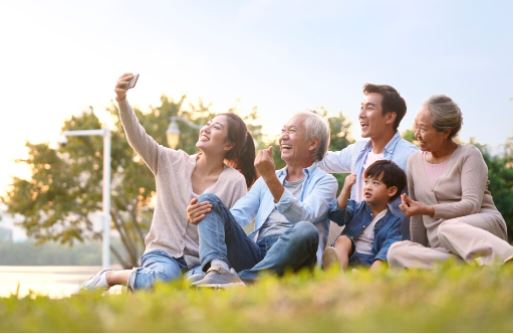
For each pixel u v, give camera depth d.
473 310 3.17
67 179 31.39
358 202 5.79
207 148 6.04
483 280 3.73
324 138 5.81
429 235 5.43
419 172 5.62
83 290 5.18
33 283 23.09
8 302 4.61
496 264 4.36
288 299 3.53
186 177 5.95
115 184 31.81
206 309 3.46
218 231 5.06
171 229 5.84
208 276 4.93
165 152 6.02
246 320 3.19
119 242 39.81
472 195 5.36
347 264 5.46
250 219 5.75
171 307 3.53
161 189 5.93
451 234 5.11
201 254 5.04
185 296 4.02
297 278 4.07
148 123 30.94
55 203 31.53
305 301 3.48
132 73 5.81
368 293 3.51
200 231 5.07
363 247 5.56
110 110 31.53
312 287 3.74
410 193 5.66
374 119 6.16
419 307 3.26
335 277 3.91
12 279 25.72
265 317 3.26
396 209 5.61
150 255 5.79
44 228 32.41
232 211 5.70
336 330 3.00
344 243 5.53
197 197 5.70
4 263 43.00
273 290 3.77
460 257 5.14
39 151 31.44
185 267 5.80
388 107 6.15
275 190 5.26
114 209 31.97
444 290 3.50
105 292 5.40
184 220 5.86
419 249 5.16
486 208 5.57
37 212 31.91
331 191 5.66
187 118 31.48
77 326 3.41
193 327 3.16
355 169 6.32
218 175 6.10
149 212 32.22
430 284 3.67
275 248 4.88
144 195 31.81
